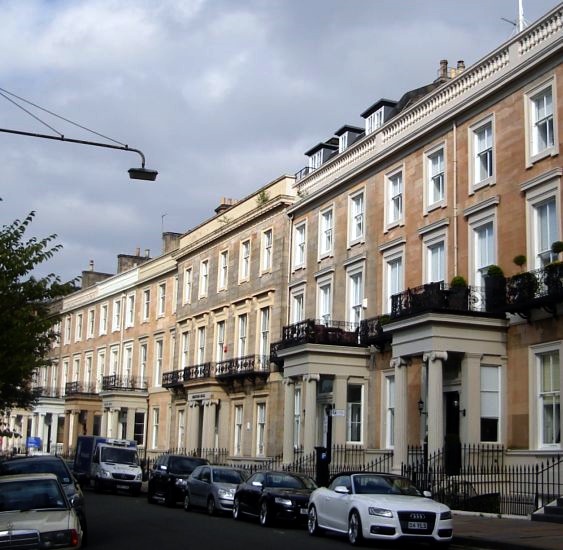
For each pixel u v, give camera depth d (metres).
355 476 18.58
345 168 34.19
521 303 22.47
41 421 65.38
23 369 20.19
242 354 41.47
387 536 16.42
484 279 24.41
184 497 27.50
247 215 41.56
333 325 32.44
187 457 30.17
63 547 13.37
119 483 35.94
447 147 27.55
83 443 39.62
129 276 58.25
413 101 34.56
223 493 24.53
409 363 25.62
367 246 31.72
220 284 44.59
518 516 20.69
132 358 55.94
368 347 30.89
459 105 26.70
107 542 17.20
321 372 30.34
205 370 43.00
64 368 67.50
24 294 20.53
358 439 31.02
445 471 22.97
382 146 31.52
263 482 22.55
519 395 23.42
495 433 23.95
